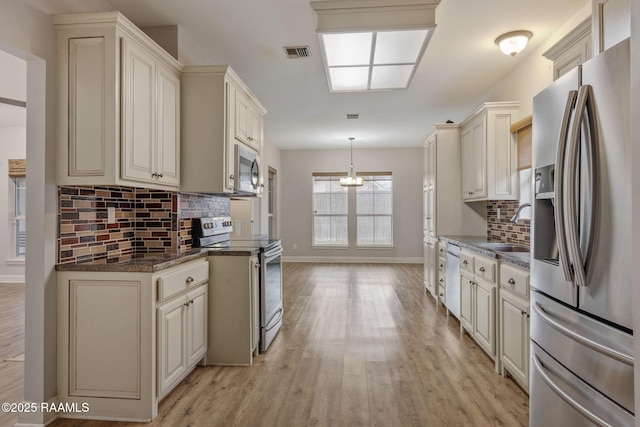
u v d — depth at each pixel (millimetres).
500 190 3656
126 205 2730
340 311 4250
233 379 2559
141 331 2049
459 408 2180
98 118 2055
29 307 2010
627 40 1107
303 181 8469
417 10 2463
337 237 8422
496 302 2672
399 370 2693
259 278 3047
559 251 1378
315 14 2562
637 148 903
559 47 2279
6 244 5930
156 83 2463
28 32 1914
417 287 5551
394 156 8273
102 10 2502
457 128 4547
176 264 2299
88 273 2068
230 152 2951
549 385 1499
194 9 2652
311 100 4801
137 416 2055
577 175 1319
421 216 8211
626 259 1112
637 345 892
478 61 3564
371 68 3230
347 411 2148
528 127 3361
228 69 2822
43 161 2010
